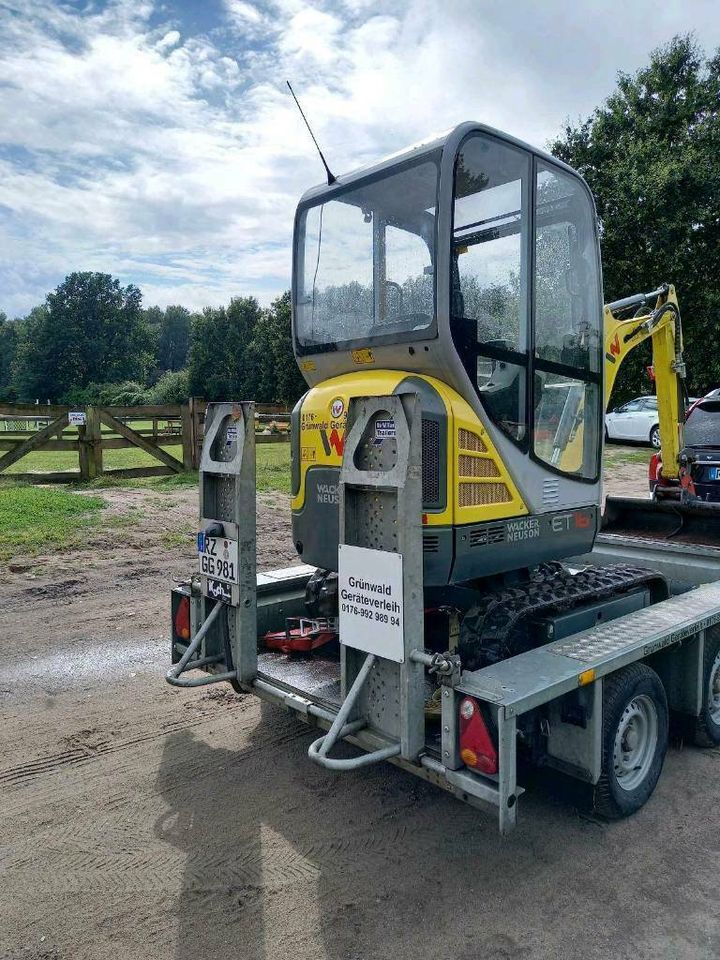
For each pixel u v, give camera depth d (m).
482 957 2.60
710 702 4.25
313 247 3.99
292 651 4.05
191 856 3.15
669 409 5.97
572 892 2.95
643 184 21.25
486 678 2.93
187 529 9.72
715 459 8.90
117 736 4.26
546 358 3.83
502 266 3.52
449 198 3.21
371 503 2.97
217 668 4.04
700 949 2.64
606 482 14.55
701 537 5.86
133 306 99.56
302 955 2.60
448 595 3.80
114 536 9.16
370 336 3.60
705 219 21.58
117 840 3.26
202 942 2.66
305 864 3.11
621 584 4.21
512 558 3.63
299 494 3.78
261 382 53.47
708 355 22.83
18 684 5.00
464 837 3.32
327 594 3.97
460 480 3.31
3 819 3.42
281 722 4.46
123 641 5.85
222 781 3.78
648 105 24.50
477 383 3.39
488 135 3.42
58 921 2.76
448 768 2.84
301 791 3.70
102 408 13.05
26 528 9.27
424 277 3.38
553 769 3.44
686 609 4.04
